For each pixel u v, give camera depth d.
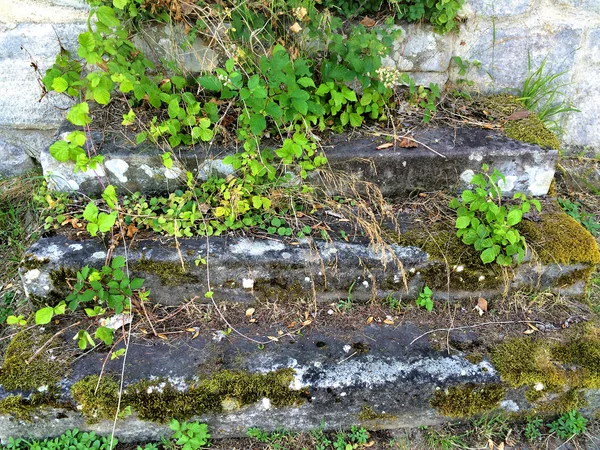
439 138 2.66
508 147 2.59
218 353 2.16
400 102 2.88
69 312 2.30
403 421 2.17
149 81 2.50
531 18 2.91
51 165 2.48
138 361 2.11
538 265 2.40
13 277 2.71
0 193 3.05
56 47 2.83
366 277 2.38
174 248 2.33
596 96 3.19
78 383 2.00
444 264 2.37
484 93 3.12
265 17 2.57
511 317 2.39
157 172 2.52
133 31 2.66
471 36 2.92
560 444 2.13
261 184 2.50
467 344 2.25
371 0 2.72
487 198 2.39
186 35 2.61
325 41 2.62
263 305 2.41
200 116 2.56
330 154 2.53
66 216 2.48
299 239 2.41
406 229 2.49
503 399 2.13
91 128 2.64
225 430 2.11
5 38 2.77
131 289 2.21
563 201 3.10
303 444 2.12
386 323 2.36
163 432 2.09
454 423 2.19
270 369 2.10
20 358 2.10
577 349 2.23
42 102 2.99
